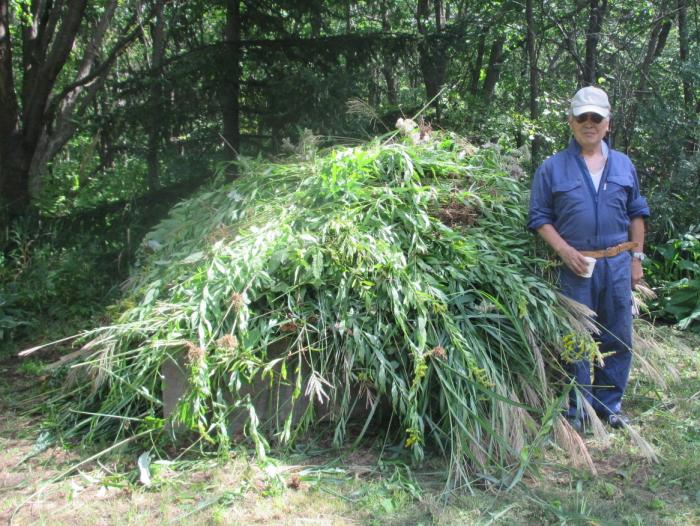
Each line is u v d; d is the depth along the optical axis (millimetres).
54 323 6742
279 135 8672
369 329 3846
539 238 4434
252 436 3648
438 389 3846
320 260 3912
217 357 3660
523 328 4000
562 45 9445
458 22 9555
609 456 3830
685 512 3264
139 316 4082
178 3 11414
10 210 8188
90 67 11336
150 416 3828
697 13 9906
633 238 4293
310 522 3145
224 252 4105
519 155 5445
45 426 4191
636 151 8336
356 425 4109
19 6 10188
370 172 4543
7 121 8492
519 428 3680
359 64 8672
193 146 8586
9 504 3354
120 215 8078
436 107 9250
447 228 4184
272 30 9164
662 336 5234
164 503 3312
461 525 3102
